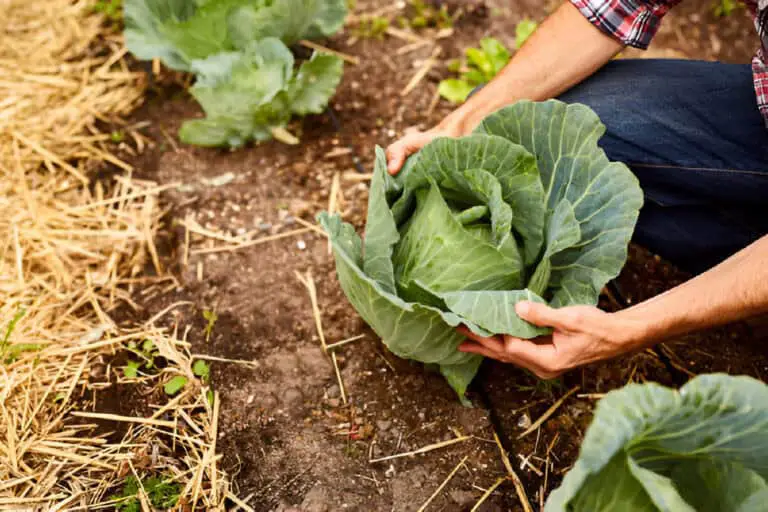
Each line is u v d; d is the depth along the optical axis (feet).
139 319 8.35
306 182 9.84
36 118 10.68
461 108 7.44
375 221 6.25
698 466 5.03
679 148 7.11
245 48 10.02
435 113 10.80
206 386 7.66
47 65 11.55
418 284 6.02
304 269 8.83
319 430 7.31
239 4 9.79
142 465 7.00
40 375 7.71
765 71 6.54
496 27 12.27
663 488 4.14
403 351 6.68
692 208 7.50
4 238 9.11
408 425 7.34
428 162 6.37
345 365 7.85
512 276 6.13
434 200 6.16
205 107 9.55
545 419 7.38
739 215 7.38
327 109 10.71
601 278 6.23
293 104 10.00
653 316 5.61
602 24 7.07
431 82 11.27
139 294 8.61
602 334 5.70
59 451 7.07
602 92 7.47
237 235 9.24
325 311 8.38
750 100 6.97
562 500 4.41
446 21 12.23
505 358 6.31
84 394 7.63
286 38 10.49
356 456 7.10
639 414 4.31
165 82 11.37
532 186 6.19
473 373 7.00
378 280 6.28
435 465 7.04
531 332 5.80
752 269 5.29
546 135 6.50
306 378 7.74
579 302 6.31
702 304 5.47
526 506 6.73
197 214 9.48
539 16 12.51
